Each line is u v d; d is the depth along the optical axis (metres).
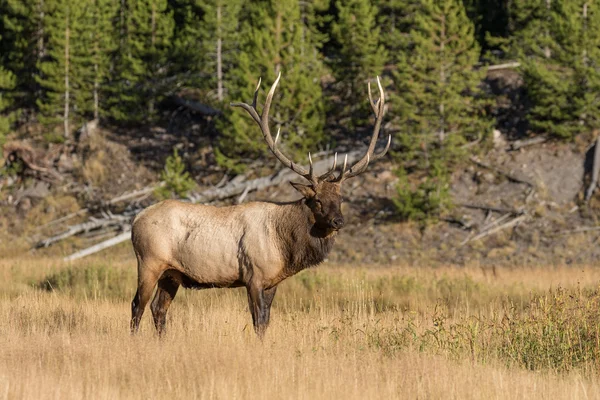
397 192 118.44
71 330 32.41
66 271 62.00
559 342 30.08
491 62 146.75
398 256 106.31
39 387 21.86
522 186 117.94
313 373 23.91
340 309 47.22
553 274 78.38
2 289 55.88
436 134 121.31
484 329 32.16
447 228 111.94
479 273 80.69
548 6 135.38
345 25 127.88
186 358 25.17
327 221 31.12
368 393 22.36
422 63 118.06
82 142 142.50
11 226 126.31
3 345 27.42
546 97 122.25
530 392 23.28
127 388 22.73
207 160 137.50
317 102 123.56
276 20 118.75
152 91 145.25
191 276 32.44
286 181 122.44
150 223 32.69
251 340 29.41
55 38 138.75
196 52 141.12
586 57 120.62
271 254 31.66
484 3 157.25
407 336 31.55
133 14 140.75
